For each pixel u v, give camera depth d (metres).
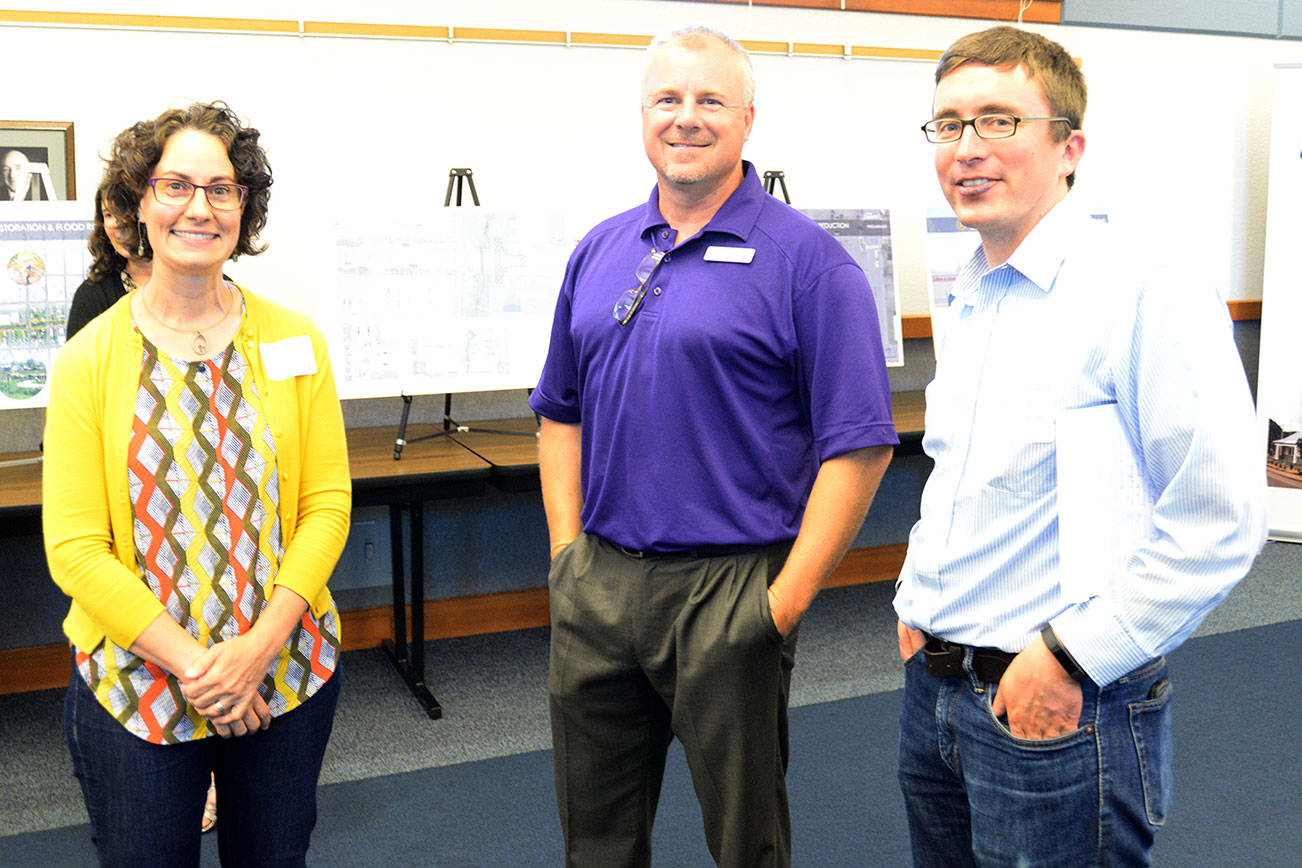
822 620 3.99
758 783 1.63
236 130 1.51
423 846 2.42
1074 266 1.23
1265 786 2.64
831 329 1.59
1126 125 4.68
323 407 1.61
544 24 3.71
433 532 3.82
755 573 1.61
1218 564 1.11
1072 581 1.19
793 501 1.67
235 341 1.51
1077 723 1.20
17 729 3.11
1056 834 1.23
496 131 3.71
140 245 1.51
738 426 1.60
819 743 2.93
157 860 1.47
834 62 4.11
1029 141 1.24
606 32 3.79
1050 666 1.19
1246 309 5.04
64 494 1.43
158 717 1.44
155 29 3.27
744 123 1.64
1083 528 1.20
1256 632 3.72
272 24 3.38
